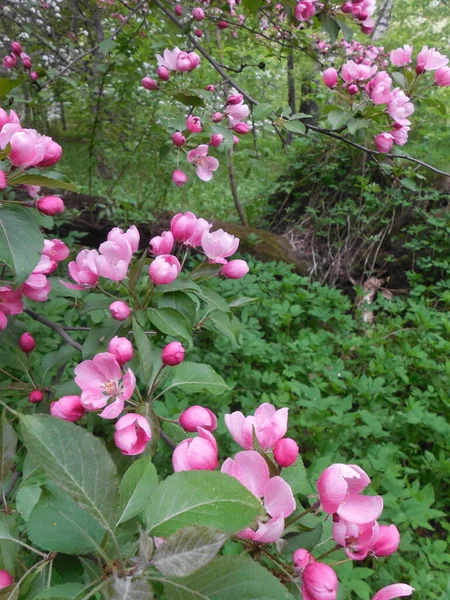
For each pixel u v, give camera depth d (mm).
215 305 1752
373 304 5398
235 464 869
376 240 6652
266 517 840
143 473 854
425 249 6430
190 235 1758
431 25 10758
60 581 917
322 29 2988
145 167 5969
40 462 696
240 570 661
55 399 1748
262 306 4844
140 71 5164
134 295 1582
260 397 3713
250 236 6395
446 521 3105
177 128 2633
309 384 3990
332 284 6555
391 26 10930
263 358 4043
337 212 6914
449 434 3217
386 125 2693
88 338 1611
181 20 3842
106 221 5781
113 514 720
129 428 1173
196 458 902
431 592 2342
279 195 7809
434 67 2701
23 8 5266
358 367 4441
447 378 3990
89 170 5816
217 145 2611
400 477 3275
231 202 8242
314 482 2455
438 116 7750
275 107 2945
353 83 2617
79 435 721
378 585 2436
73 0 5555
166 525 686
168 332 1514
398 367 4055
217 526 674
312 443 3236
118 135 5758
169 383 1479
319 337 4344
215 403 3369
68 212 5078
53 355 1957
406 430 3477
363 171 6770
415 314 5234
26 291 1696
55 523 808
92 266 1589
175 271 1560
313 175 7359
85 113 5750
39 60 5375
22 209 1319
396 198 6656
